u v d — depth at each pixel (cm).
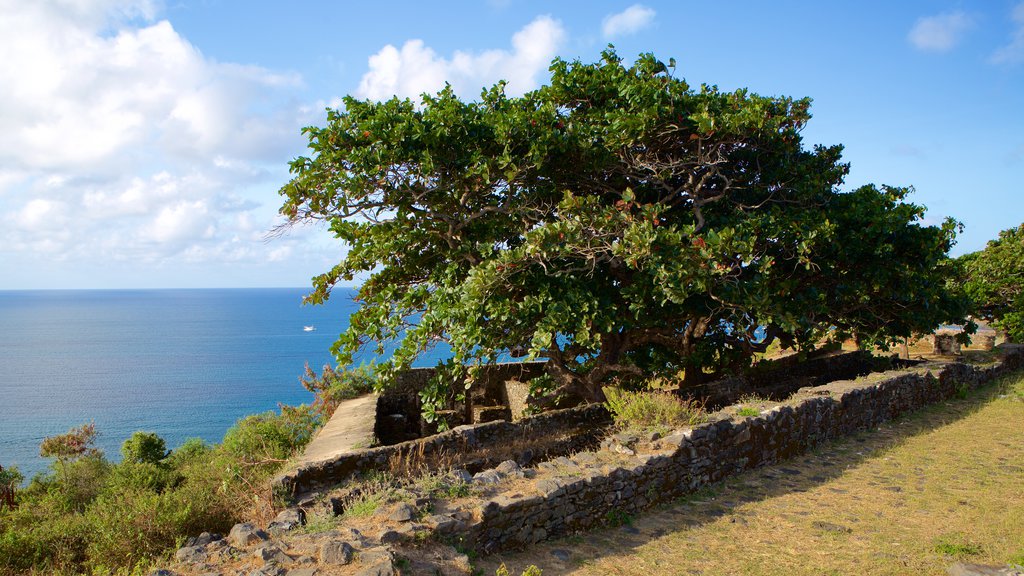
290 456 1352
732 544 705
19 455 5903
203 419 7588
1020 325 2427
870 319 1592
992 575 568
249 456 1339
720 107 1348
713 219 1373
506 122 1252
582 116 1413
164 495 1005
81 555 883
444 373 1352
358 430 1323
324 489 939
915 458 1034
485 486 748
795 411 1084
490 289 1230
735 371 1769
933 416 1359
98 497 1300
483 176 1277
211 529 907
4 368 13550
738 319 1416
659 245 1134
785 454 1055
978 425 1260
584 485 760
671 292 1130
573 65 1422
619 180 1487
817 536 718
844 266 1479
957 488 870
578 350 1534
